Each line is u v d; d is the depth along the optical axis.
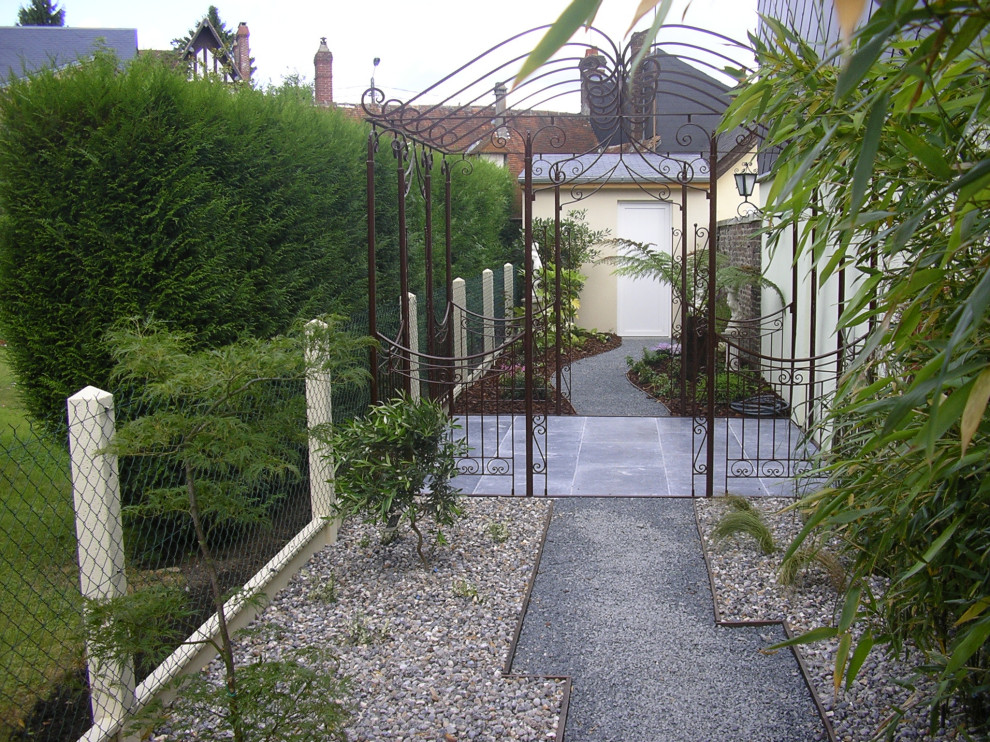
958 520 1.78
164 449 2.76
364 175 6.78
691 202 14.20
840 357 5.48
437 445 4.73
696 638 3.80
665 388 9.65
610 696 3.33
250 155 4.94
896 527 2.03
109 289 4.21
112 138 4.17
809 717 3.13
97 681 2.88
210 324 4.60
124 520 3.98
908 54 1.79
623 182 13.63
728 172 14.27
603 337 14.09
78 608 2.72
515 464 6.85
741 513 4.84
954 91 1.87
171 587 2.59
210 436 2.54
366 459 4.58
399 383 6.45
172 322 4.43
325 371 2.93
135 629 2.37
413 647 3.74
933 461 1.61
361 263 6.75
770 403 8.75
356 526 5.33
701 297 10.05
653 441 7.56
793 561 4.14
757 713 3.17
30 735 2.99
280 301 5.21
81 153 4.11
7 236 4.15
